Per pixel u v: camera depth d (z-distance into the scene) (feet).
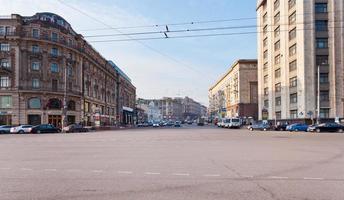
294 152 51.60
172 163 39.34
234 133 134.21
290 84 207.10
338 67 186.39
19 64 196.65
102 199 22.63
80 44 231.09
